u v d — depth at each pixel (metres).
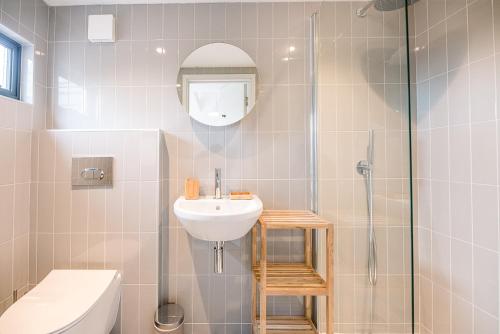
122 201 1.47
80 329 1.02
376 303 1.05
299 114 1.64
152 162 1.47
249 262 1.62
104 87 1.63
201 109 1.61
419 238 1.68
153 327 1.46
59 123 1.63
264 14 1.64
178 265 1.61
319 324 1.48
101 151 1.47
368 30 1.07
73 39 1.64
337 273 1.32
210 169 1.63
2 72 1.42
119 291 1.40
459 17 1.38
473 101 1.31
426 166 1.62
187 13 1.64
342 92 1.29
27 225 1.44
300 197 1.64
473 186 1.31
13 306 1.06
